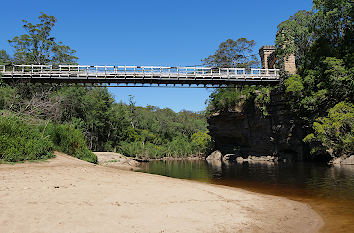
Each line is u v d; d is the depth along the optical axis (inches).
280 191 465.4
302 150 1232.8
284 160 1284.4
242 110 1563.7
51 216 208.5
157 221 222.2
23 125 605.0
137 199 291.0
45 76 1207.6
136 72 1209.4
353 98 999.0
